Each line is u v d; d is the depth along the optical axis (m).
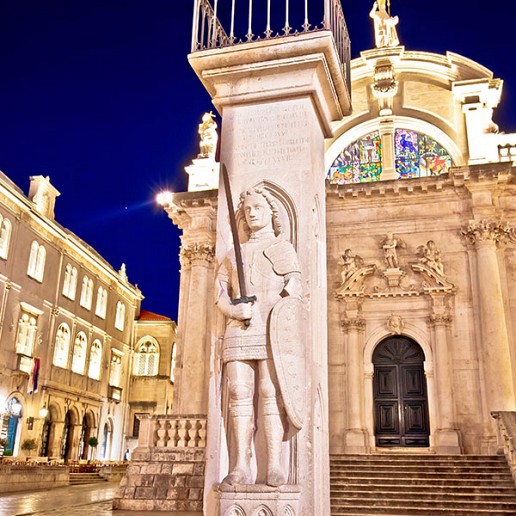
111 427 43.75
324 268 6.73
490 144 23.81
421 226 22.84
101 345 42.91
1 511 13.97
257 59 6.65
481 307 20.92
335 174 25.72
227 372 5.73
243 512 5.12
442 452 19.88
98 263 42.72
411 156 25.19
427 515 13.65
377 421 21.72
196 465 14.92
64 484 27.03
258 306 5.75
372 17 28.02
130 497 14.77
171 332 48.88
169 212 25.94
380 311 22.33
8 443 31.39
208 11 7.35
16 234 33.12
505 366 20.09
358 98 26.38
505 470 15.84
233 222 5.77
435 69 25.83
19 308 33.00
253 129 6.63
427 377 21.23
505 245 22.03
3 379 31.02
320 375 6.07
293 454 5.43
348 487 15.45
